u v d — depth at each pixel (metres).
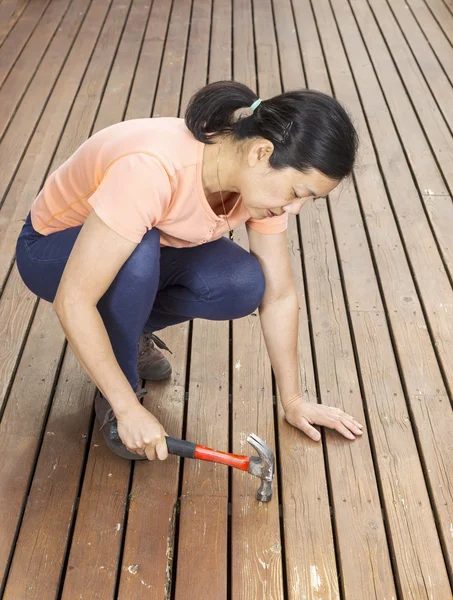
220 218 1.60
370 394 2.14
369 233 2.89
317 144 1.33
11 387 2.10
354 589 1.63
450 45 4.63
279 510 1.83
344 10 5.09
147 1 5.12
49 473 1.86
